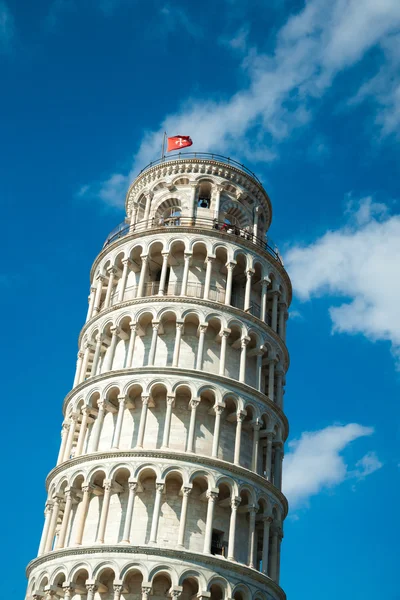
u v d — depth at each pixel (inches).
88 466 2293.3
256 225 2957.7
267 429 2466.8
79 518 2236.7
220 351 2498.8
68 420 2571.4
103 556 2096.5
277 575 2322.8
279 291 2773.1
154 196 2965.1
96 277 2832.2
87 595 2068.2
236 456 2321.6
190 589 2098.9
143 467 2225.6
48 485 2464.3
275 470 2497.5
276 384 2637.8
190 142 3134.8
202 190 2977.4
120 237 2795.3
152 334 2536.9
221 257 2689.5
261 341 2566.4
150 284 2677.2
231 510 2234.3
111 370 2472.9
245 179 2999.5
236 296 2699.3
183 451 2245.3
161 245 2672.2
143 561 2066.9
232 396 2401.6
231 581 2105.1
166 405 2391.7
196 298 2518.5
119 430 2331.4
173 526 2191.2
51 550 2278.5
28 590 2315.5
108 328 2600.9
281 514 2426.2
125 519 2187.5
